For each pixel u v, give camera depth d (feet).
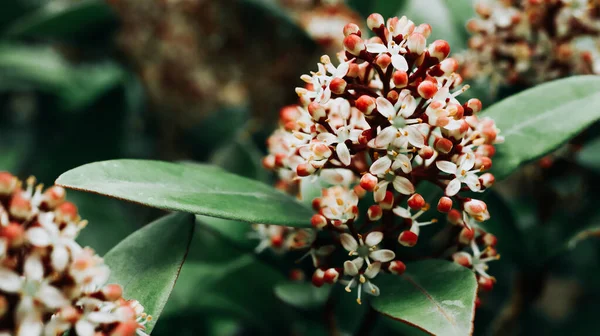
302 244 0.78
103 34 1.44
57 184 0.69
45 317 0.65
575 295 1.55
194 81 1.40
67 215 0.66
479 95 0.95
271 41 1.36
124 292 0.73
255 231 0.87
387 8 1.15
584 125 0.79
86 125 1.35
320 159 0.73
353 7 1.19
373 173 0.71
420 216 0.81
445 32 1.03
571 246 0.95
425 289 0.72
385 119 0.73
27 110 1.78
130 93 1.40
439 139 0.72
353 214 0.73
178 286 1.01
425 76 0.74
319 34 1.28
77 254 0.64
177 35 1.38
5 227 0.62
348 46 0.73
